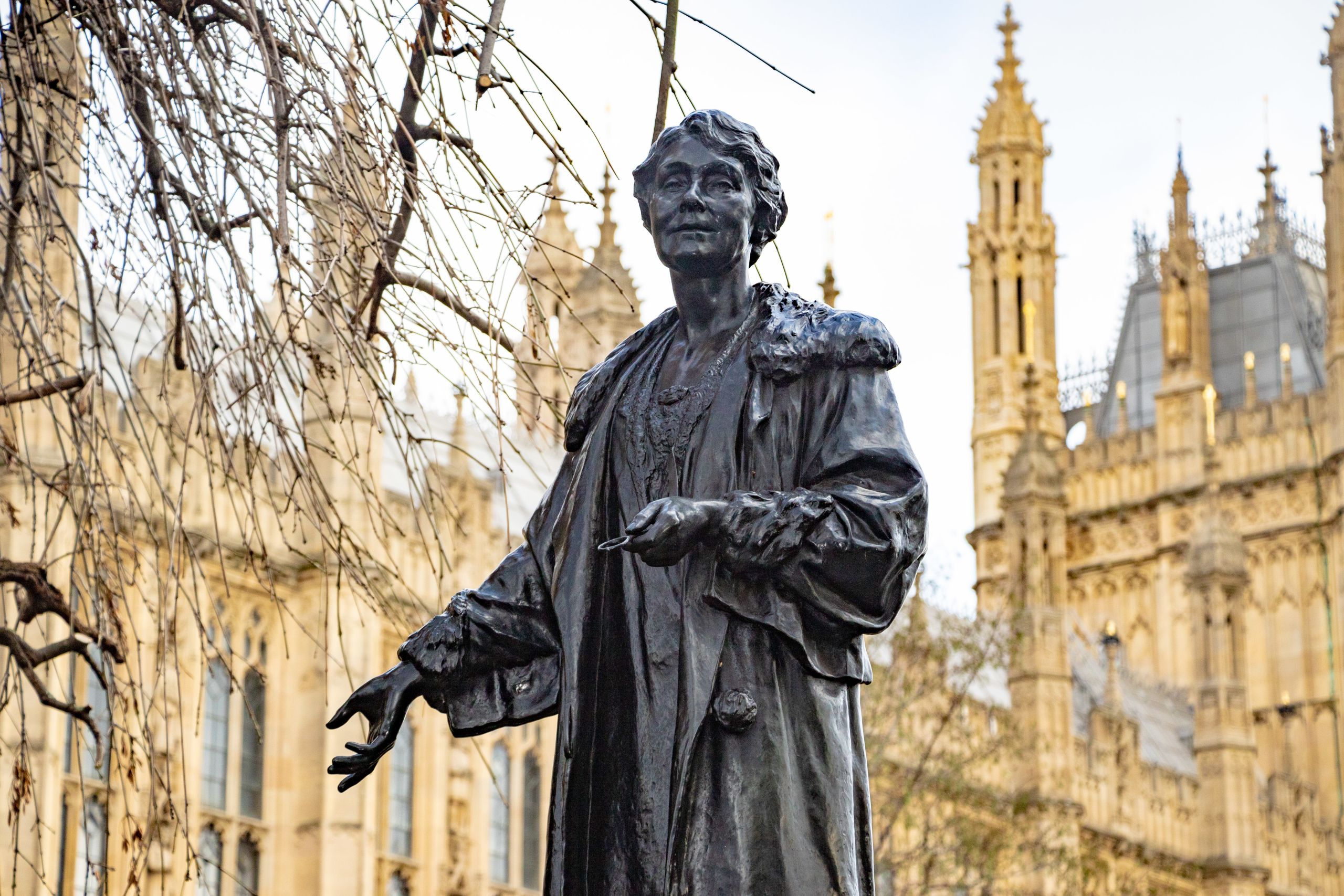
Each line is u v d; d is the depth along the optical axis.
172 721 29.80
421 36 7.04
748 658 4.28
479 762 39.03
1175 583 74.38
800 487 4.39
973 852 34.56
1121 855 51.44
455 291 6.76
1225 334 83.31
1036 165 75.81
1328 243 74.75
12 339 7.51
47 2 7.23
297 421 7.12
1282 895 57.59
